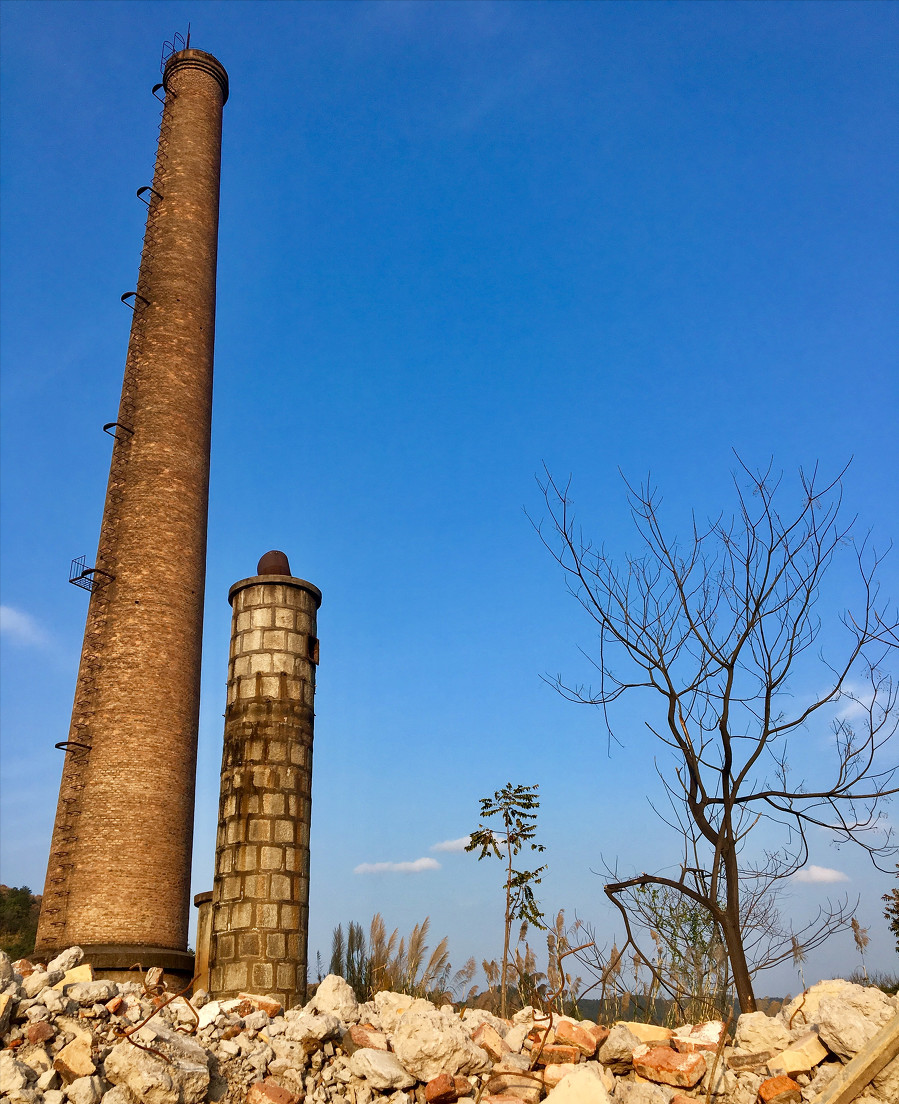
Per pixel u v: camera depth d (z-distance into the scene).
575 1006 10.93
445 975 15.12
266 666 14.49
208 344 34.84
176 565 30.77
